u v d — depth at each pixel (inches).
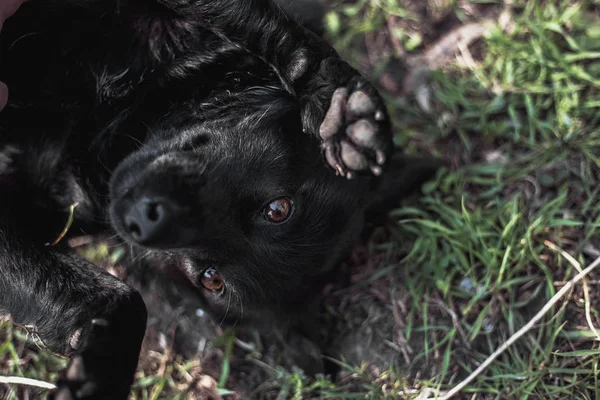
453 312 26.3
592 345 25.0
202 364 27.5
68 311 21.5
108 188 22.5
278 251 22.3
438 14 29.8
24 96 22.8
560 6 28.5
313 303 25.5
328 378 26.5
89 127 23.0
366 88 21.8
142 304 21.9
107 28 23.0
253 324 25.1
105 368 20.3
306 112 22.0
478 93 28.6
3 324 25.7
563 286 25.4
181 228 19.9
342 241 23.4
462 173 27.5
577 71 27.3
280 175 21.9
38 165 23.2
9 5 21.7
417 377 26.0
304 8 26.8
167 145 22.1
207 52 22.9
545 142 27.4
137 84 22.9
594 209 26.3
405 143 28.2
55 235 23.4
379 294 27.2
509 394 25.1
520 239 26.3
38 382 24.5
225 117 22.5
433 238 26.8
